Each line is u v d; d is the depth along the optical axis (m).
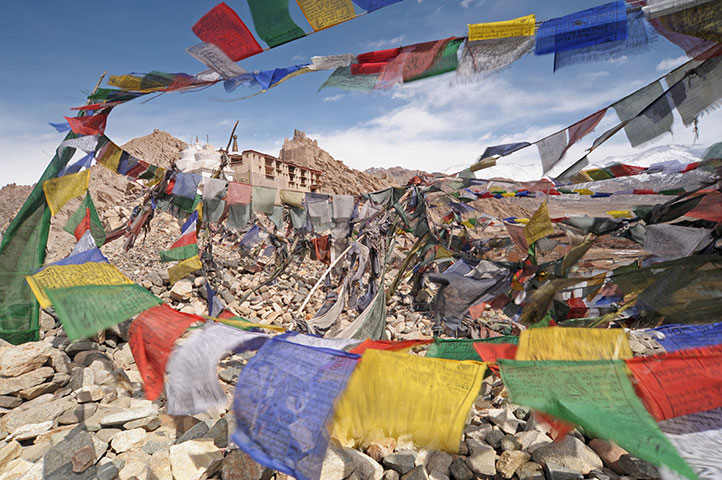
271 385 1.65
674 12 1.90
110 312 2.14
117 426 3.12
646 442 1.25
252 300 8.75
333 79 2.70
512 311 4.20
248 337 1.88
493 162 4.10
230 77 2.61
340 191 66.62
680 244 3.68
